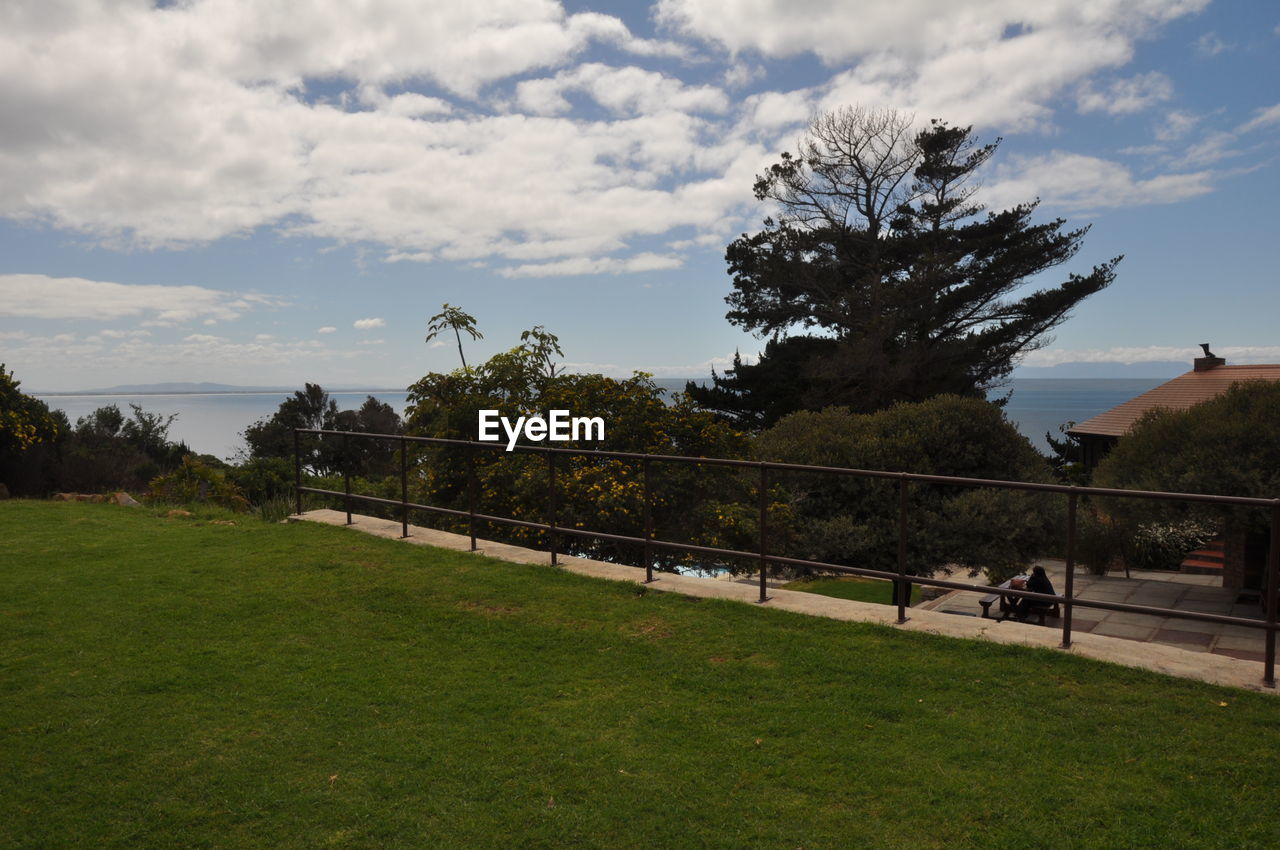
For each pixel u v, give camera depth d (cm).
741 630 544
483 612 596
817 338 3241
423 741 396
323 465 2853
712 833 314
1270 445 1118
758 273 3475
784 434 1673
